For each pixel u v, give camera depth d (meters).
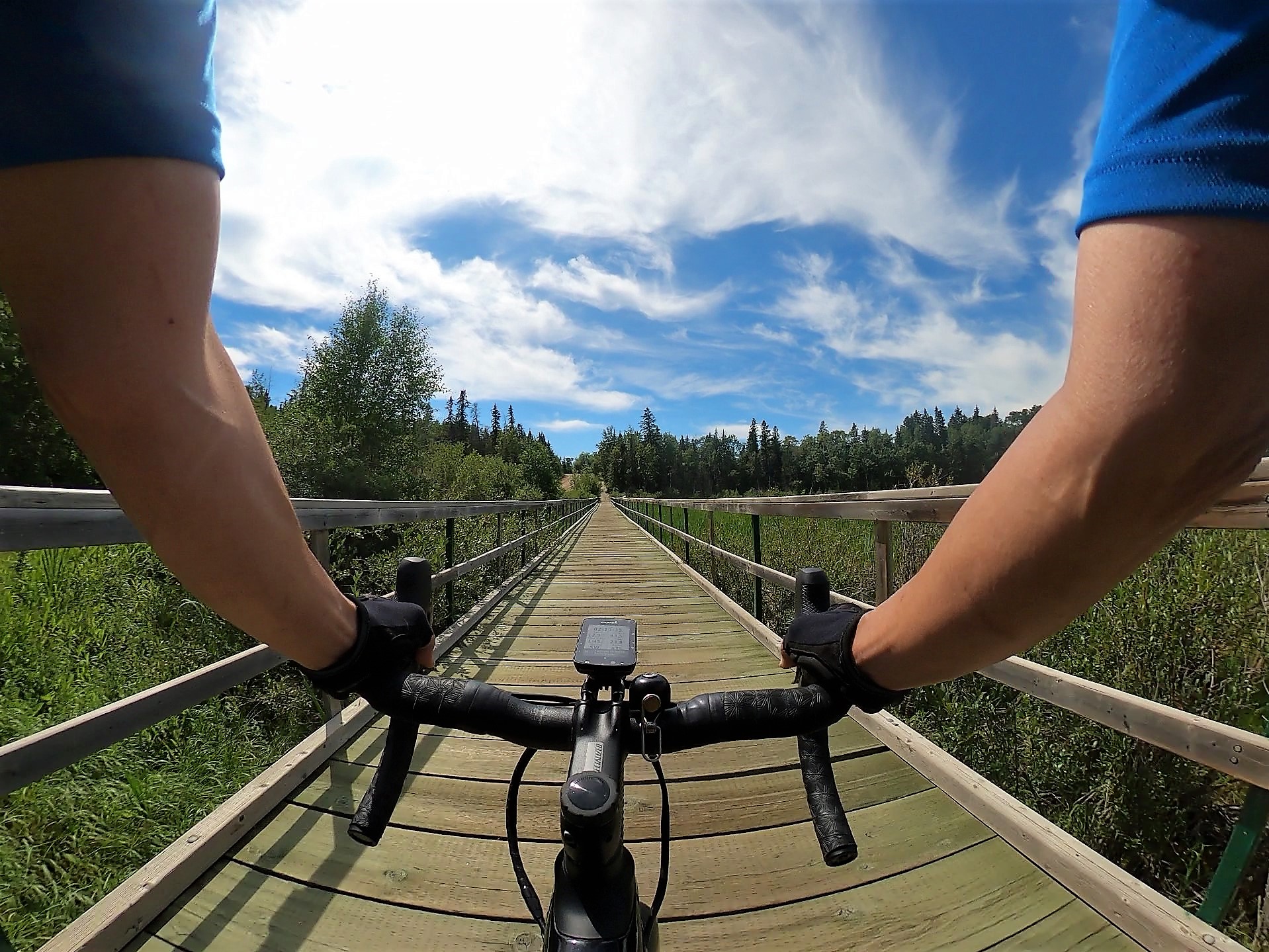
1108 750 2.23
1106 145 0.39
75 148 0.41
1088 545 0.40
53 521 1.43
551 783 2.60
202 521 0.49
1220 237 0.33
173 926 1.75
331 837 2.17
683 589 7.70
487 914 1.85
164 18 0.42
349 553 5.51
